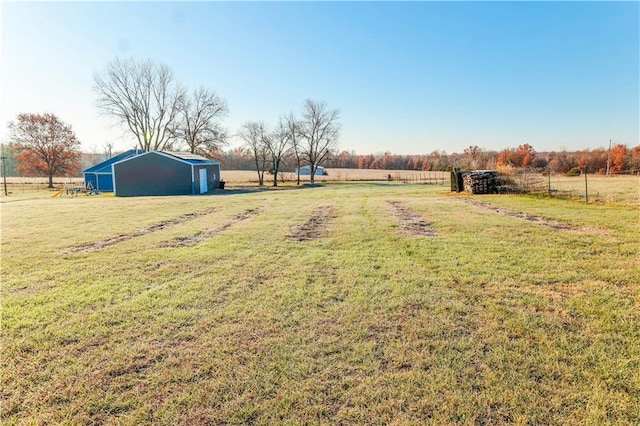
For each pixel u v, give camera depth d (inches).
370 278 179.5
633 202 432.8
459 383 96.0
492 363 104.6
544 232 276.5
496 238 262.1
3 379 99.0
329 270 194.5
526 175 620.1
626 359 104.8
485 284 167.5
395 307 143.9
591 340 115.6
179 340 120.1
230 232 309.4
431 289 162.6
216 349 114.1
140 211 464.1
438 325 128.0
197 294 160.2
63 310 143.8
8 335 123.3
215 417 85.3
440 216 373.4
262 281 177.6
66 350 114.0
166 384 97.1
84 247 254.5
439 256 217.2
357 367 103.7
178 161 989.2
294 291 163.2
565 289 159.5
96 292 163.6
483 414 85.0
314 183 1588.3
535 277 175.5
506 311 138.0
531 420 82.7
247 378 99.3
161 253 235.0
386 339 119.0
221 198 697.6
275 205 536.1
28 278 183.9
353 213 425.1
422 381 97.0
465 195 633.0
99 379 99.3
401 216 389.1
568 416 83.7
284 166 1827.0
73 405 89.4
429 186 1147.9
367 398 90.9
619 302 144.0
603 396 89.7
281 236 290.7
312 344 116.6
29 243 266.4
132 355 111.0
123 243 266.7
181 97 1465.3
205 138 1499.8
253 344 117.0
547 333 120.6
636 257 204.5
